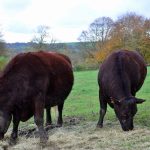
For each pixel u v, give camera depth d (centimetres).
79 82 2992
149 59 6397
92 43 7144
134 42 6531
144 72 1231
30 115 962
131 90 1148
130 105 1015
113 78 1071
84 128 1161
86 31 10881
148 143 902
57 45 6266
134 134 1002
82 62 6519
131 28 6731
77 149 895
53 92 1002
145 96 1953
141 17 6906
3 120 927
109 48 6675
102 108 1154
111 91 1066
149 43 6456
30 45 5959
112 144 917
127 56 1141
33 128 1190
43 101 944
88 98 2012
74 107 1697
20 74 927
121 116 1027
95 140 976
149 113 1380
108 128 1132
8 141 998
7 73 931
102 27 7162
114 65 1094
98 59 6706
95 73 4166
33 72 932
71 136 1034
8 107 930
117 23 6956
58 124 1233
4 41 5225
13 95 927
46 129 1175
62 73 1035
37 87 932
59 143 963
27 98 930
